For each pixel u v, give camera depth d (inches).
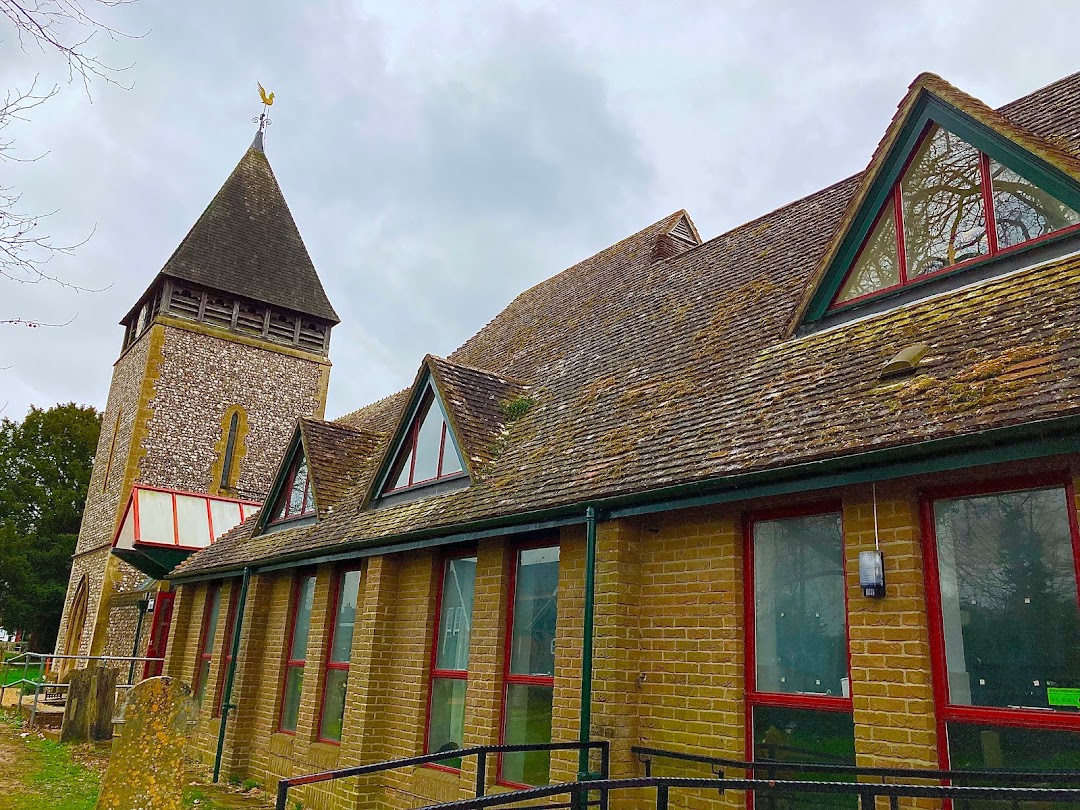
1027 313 221.8
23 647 1275.8
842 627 227.1
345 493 517.3
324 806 406.9
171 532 844.6
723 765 227.0
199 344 1270.9
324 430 564.7
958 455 189.2
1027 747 181.5
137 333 1387.8
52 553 1769.2
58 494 1829.5
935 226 278.4
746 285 391.2
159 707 241.4
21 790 409.7
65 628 1261.1
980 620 197.0
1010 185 258.7
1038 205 250.4
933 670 200.1
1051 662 183.3
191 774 527.5
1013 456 179.8
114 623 1088.8
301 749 452.1
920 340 244.7
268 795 468.1
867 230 297.1
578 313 538.6
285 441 1325.0
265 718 507.8
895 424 204.7
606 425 337.7
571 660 291.7
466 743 335.6
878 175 294.2
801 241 396.5
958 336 233.0
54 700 810.2
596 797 258.8
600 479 284.7
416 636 392.2
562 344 496.4
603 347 441.1
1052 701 181.2
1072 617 182.2
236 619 564.7
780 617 243.0
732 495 237.9
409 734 376.5
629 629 275.9
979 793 137.8
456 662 370.9
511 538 350.6
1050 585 187.3
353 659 420.2
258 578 546.3
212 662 588.7
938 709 196.7
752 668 244.5
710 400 297.9
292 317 1397.6
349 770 227.5
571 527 311.3
